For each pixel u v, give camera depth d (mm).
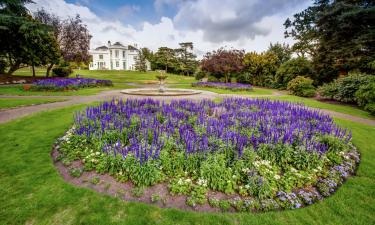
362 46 14898
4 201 2709
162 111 6090
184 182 3049
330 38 17156
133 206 2664
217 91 18141
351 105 12094
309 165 3516
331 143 4344
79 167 3613
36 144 4676
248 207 2654
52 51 22516
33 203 2678
